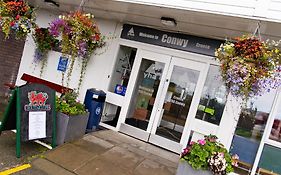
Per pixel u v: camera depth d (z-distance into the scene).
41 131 5.18
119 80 7.50
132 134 7.16
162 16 5.97
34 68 8.60
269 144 5.86
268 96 5.96
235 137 6.19
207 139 4.88
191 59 6.70
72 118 5.70
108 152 5.69
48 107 5.29
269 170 5.82
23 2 6.16
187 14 5.36
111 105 7.54
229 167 4.48
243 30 5.41
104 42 7.62
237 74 4.15
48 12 8.56
